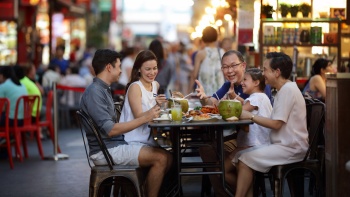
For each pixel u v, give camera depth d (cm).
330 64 1123
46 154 1445
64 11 3027
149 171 805
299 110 788
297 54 1249
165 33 6234
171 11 5709
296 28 1250
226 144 891
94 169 777
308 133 850
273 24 1252
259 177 842
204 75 1259
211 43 1268
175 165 810
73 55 3362
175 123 767
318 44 1248
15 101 1343
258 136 829
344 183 772
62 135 1845
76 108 2064
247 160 788
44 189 1048
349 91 765
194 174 788
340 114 766
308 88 1132
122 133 793
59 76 2061
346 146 769
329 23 1255
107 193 846
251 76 846
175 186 810
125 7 6662
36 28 2573
